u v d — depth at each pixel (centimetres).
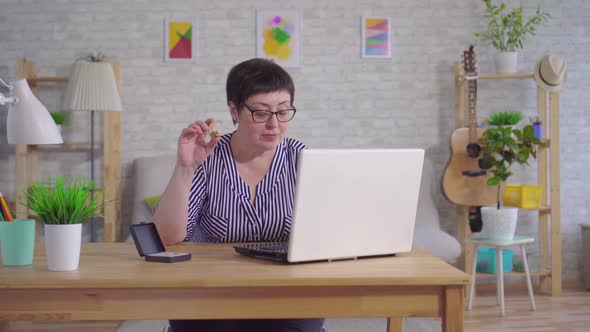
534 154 416
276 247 162
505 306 408
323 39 467
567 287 472
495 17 468
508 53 445
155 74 462
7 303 134
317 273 140
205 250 176
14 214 430
